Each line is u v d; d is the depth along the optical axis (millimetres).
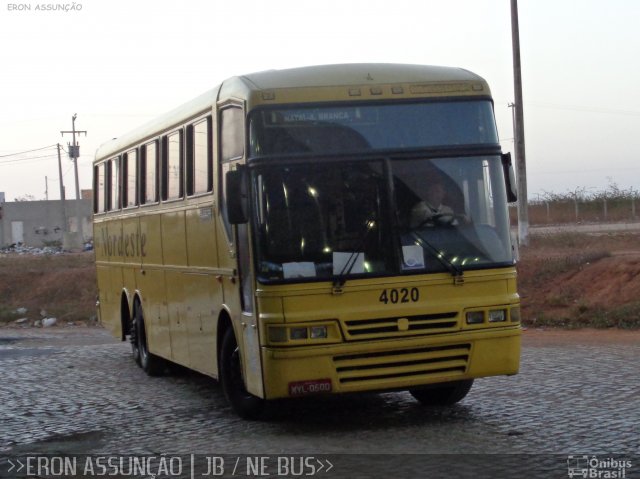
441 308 9625
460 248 9773
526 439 9234
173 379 15297
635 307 21094
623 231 40312
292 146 9719
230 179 9602
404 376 9617
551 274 25141
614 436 9219
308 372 9398
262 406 10844
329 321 9438
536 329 21234
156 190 14344
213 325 11602
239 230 10273
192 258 12453
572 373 13656
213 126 11289
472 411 10938
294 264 9492
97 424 11383
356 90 9898
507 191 10109
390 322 9539
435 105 10016
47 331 27281
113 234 17875
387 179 9734
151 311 15047
